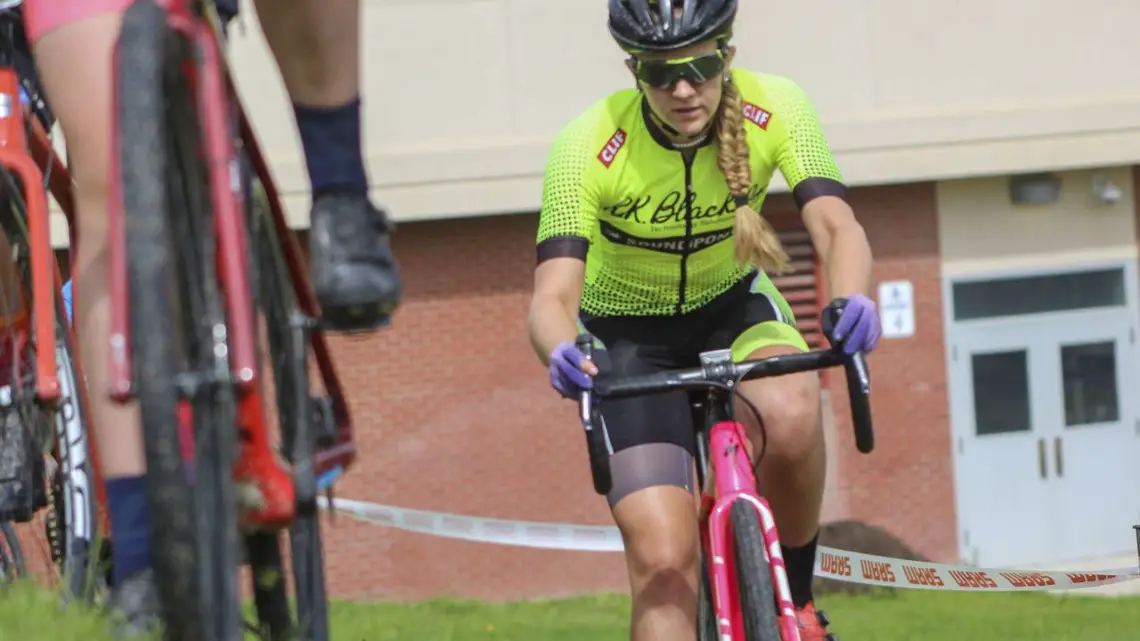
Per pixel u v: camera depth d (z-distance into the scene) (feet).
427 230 142.72
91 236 23.08
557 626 106.22
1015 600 118.21
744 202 38.11
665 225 39.81
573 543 56.44
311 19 22.91
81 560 29.53
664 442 38.01
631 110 39.37
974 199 153.07
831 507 149.79
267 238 23.18
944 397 152.76
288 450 23.20
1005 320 155.02
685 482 37.76
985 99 146.41
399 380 142.72
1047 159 147.02
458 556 143.13
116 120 18.35
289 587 25.94
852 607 112.78
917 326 152.15
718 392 33.88
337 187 23.68
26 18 23.62
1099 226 157.17
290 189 133.59
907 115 144.05
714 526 32.19
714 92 37.06
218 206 19.51
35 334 34.42
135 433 22.30
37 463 35.40
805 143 39.78
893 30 144.56
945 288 152.56
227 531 18.89
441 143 138.21
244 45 134.10
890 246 151.33
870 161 143.54
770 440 37.47
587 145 39.24
